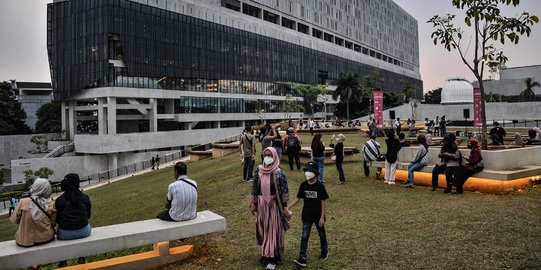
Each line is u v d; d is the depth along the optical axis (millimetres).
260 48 82188
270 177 6387
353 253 6766
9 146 60781
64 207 6137
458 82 100938
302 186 6445
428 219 8422
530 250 6270
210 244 7848
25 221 5836
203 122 74812
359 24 122312
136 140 52250
